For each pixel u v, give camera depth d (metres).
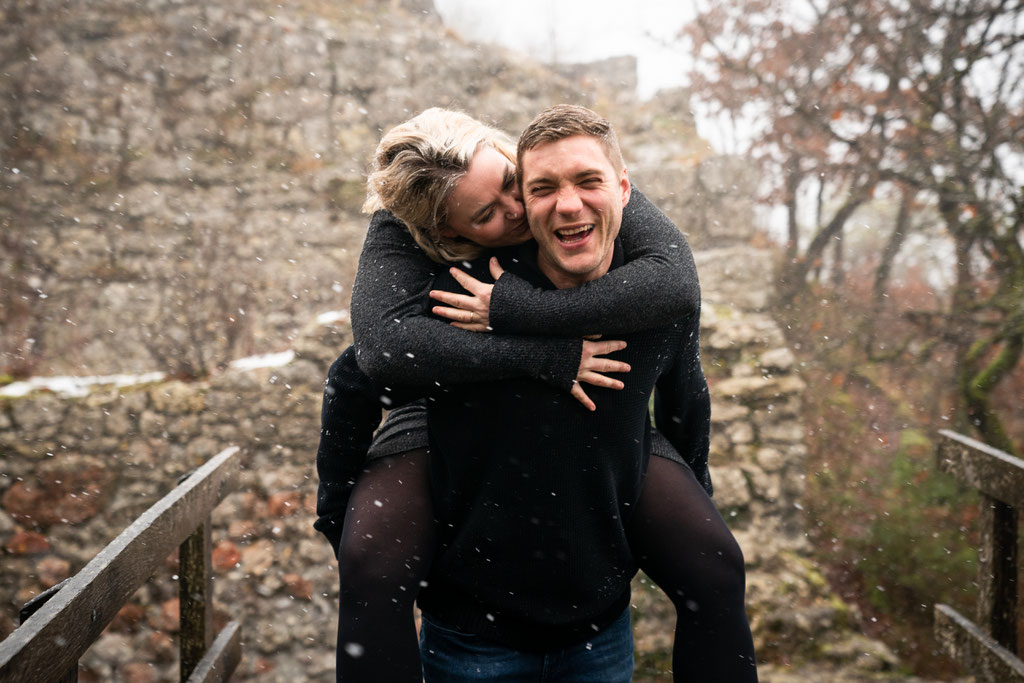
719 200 10.56
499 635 1.71
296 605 7.36
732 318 8.55
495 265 1.63
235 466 3.51
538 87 12.68
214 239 10.54
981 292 9.57
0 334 9.73
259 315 10.29
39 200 10.41
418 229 1.67
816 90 11.45
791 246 11.30
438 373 1.51
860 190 10.50
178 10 11.58
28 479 7.43
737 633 1.68
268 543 7.47
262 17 11.73
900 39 10.17
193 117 11.26
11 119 10.75
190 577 3.12
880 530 8.12
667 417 1.92
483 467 1.59
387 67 11.99
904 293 11.26
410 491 1.75
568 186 1.47
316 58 11.75
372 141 11.70
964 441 3.34
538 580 1.65
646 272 1.54
